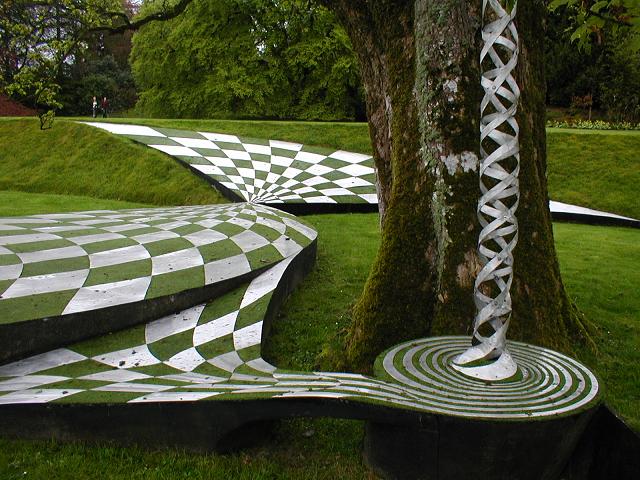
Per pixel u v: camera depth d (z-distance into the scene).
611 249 7.48
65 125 13.38
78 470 2.59
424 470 2.43
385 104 4.20
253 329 4.08
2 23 6.82
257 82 20.34
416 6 3.71
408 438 2.42
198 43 20.23
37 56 7.11
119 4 7.40
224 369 3.45
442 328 3.47
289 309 5.00
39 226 5.67
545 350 3.02
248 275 4.90
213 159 11.70
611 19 3.38
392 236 3.75
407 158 3.76
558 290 4.05
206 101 21.00
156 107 22.16
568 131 12.63
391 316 3.66
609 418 2.51
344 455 2.85
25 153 12.77
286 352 4.18
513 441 2.31
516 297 3.55
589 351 4.05
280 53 20.70
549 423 2.28
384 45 4.05
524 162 3.69
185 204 10.48
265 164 11.59
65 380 3.24
